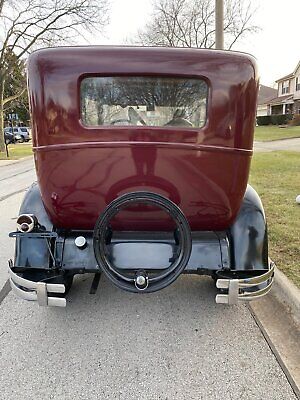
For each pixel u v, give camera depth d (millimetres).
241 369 2354
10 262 2785
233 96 2410
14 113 41312
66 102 2410
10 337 2746
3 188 9617
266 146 20891
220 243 2705
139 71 2354
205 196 2598
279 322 2893
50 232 2691
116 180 2535
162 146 2449
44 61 2361
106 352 2547
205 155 2484
